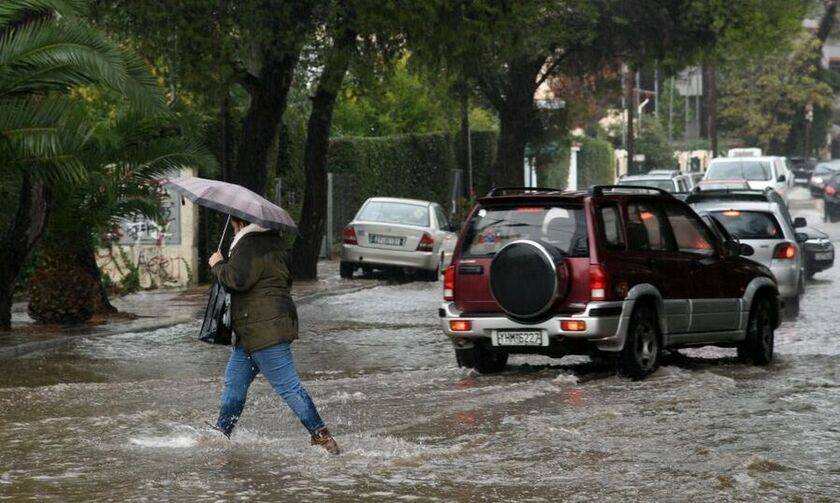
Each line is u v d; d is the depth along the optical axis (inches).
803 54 6097.4
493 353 879.7
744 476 540.7
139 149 1173.1
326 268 2080.5
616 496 506.6
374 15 1515.7
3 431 650.2
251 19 1478.8
